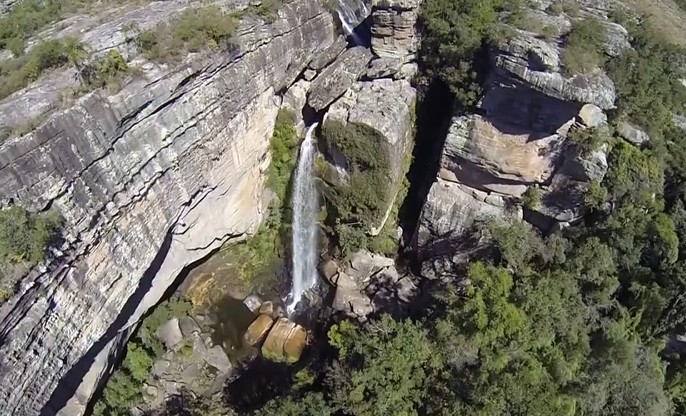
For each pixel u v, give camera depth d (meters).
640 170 28.17
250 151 30.97
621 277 28.31
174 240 27.27
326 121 32.66
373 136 31.42
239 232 32.91
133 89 21.31
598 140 27.73
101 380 25.03
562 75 26.91
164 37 23.70
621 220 28.19
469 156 31.62
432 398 22.97
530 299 24.78
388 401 22.55
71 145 18.67
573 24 31.17
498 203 32.56
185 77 23.70
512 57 27.67
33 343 17.78
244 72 27.78
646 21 34.03
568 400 22.36
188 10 26.69
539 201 31.08
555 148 29.59
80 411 23.19
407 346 23.78
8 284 16.42
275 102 32.34
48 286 18.02
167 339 29.08
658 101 29.42
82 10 29.50
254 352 30.72
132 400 26.78
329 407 23.06
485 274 25.98
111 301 21.83
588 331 26.30
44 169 17.72
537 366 22.97
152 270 25.89
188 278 31.61
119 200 21.02
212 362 29.72
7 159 16.70
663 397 25.02
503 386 21.84
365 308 31.62
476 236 31.88
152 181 23.02
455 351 23.58
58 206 18.27
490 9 31.77
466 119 31.55
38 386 18.61
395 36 33.78
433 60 33.75
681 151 29.09
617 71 28.86
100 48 22.44
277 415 23.02
